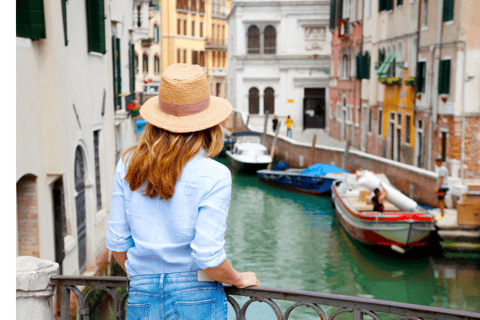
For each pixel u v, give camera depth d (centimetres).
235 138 3603
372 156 2328
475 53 1734
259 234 1797
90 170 1107
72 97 961
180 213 179
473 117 1766
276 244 1670
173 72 187
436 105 1922
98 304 1009
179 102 183
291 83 4291
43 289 267
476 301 1186
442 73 1825
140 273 190
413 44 2191
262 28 4262
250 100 4384
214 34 6669
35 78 795
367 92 2934
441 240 1477
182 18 5988
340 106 3641
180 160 180
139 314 188
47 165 834
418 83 2095
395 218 1470
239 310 228
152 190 182
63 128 862
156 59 5447
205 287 185
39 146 805
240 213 2134
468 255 1467
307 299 219
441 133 1892
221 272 179
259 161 3008
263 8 4241
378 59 2703
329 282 1329
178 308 183
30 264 274
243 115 4231
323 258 1516
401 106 2356
